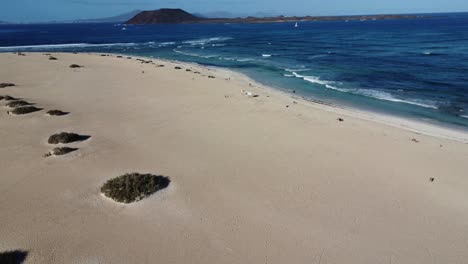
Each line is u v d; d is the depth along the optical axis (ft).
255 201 41.57
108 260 31.91
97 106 81.76
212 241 34.58
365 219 38.29
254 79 128.47
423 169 50.26
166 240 34.60
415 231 36.40
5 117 72.23
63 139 58.54
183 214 38.81
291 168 50.03
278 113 76.79
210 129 65.98
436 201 41.91
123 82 110.32
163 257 32.40
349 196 42.80
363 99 99.96
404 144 59.93
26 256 32.12
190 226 36.78
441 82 120.47
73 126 67.05
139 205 40.37
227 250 33.37
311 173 48.62
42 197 41.88
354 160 52.90
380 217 38.68
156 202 41.01
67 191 43.27
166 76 121.08
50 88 100.83
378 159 53.42
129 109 79.36
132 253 32.81
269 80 127.13
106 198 41.63
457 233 36.09
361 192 43.73
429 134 67.87
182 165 50.70
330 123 70.74
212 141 59.93
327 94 106.01
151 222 37.35
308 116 75.20
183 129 65.87
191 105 82.43
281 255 32.86
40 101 85.61
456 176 48.24
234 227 36.73
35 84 106.11
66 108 79.71
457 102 95.04
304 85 119.14
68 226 36.47
